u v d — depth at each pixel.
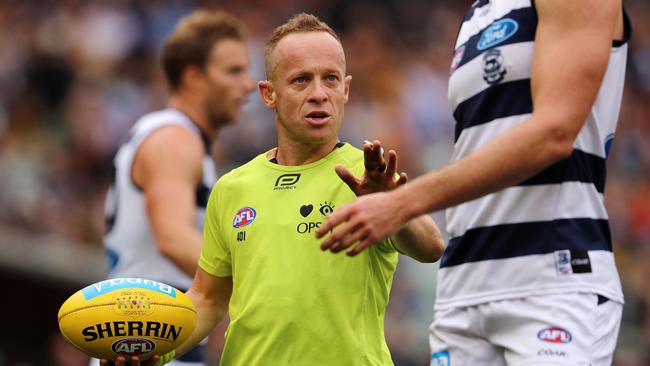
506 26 14.90
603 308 14.45
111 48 57.41
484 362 14.91
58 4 58.22
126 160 21.27
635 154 64.69
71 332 14.43
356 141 57.03
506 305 14.55
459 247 15.20
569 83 13.48
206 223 15.47
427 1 71.12
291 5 67.00
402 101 61.75
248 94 22.41
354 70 63.47
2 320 33.97
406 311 42.62
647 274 53.16
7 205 44.16
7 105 52.44
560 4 13.99
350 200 14.29
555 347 14.09
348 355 13.88
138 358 14.52
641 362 43.75
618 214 57.97
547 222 14.49
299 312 14.02
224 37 22.08
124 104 54.00
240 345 14.48
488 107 14.99
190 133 21.38
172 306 14.58
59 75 55.03
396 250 14.30
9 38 55.84
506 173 12.93
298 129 14.30
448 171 12.83
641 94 69.75
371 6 69.12
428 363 41.81
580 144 14.63
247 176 15.05
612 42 14.62
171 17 60.03
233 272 14.86
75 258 35.03
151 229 20.94
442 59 67.81
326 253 14.15
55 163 48.94
